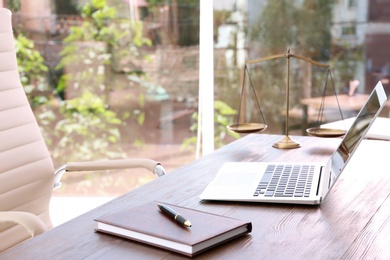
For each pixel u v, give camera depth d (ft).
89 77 12.14
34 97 12.18
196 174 6.05
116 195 12.37
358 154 6.77
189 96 12.12
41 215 7.11
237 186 5.41
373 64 11.58
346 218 4.65
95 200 12.30
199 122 11.91
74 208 11.98
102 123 12.30
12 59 7.00
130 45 12.03
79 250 4.10
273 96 12.00
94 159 12.40
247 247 4.10
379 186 5.49
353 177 5.80
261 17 11.72
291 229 4.43
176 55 12.00
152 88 12.16
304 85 11.88
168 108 12.19
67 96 12.20
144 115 12.25
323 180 5.44
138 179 12.31
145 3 11.89
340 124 8.58
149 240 4.14
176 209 4.64
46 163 7.06
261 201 5.04
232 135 12.20
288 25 11.68
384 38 11.46
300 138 7.77
